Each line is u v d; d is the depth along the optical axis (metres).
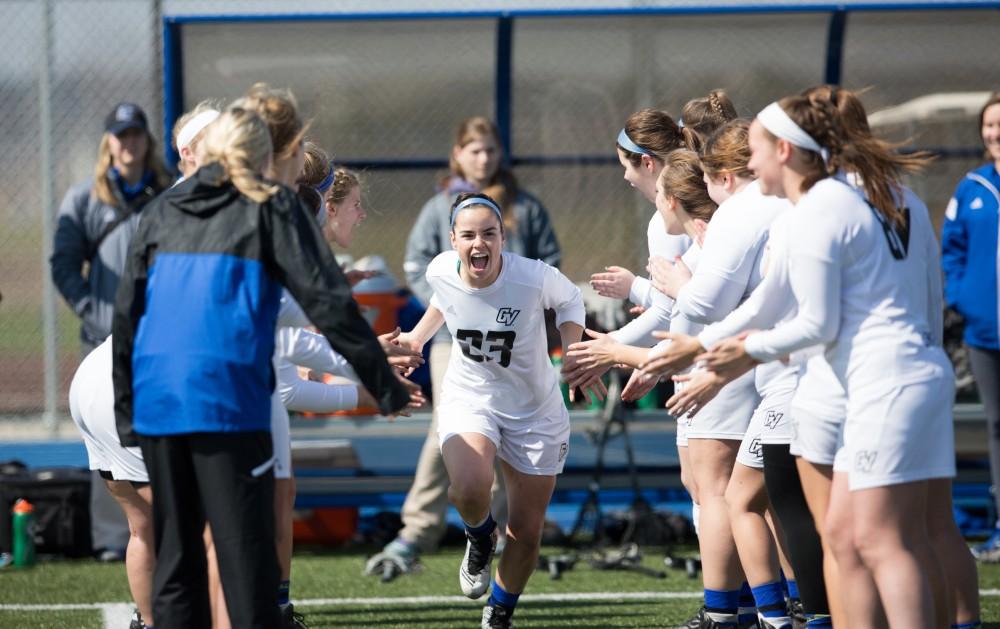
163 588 12.44
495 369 17.25
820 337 12.48
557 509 31.25
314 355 14.85
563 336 17.70
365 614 20.53
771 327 13.73
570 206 30.92
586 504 27.00
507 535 17.55
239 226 12.31
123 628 19.11
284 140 13.49
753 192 15.30
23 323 35.28
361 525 29.91
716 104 17.98
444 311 17.41
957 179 30.48
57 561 25.91
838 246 12.41
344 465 27.59
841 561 12.86
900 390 12.35
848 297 12.61
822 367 13.09
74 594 22.06
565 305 17.64
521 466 17.36
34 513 25.72
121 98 34.53
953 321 29.14
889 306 12.55
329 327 12.07
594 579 23.75
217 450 12.11
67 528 25.88
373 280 27.86
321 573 24.53
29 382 34.22
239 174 12.39
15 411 32.75
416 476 25.16
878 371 12.41
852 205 12.56
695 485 17.72
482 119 25.78
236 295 12.22
